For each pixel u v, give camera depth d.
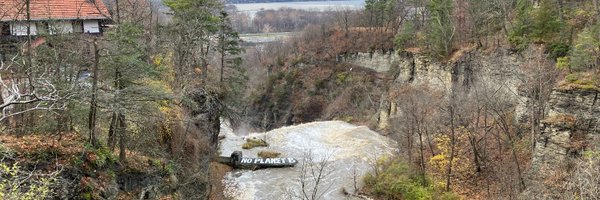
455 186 38.53
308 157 46.78
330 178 44.06
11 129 21.69
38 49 25.48
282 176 45.00
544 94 36.88
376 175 41.47
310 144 56.94
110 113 25.75
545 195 30.00
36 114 22.31
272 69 100.81
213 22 44.09
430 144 41.81
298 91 90.75
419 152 44.03
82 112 22.62
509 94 46.38
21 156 18.89
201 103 40.44
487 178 36.94
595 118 31.55
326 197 39.62
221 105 45.88
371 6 86.25
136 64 22.73
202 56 44.38
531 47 43.66
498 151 40.25
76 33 32.53
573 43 41.56
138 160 25.12
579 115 32.38
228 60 52.34
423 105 46.62
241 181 43.75
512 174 35.78
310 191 40.88
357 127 64.75
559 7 45.81
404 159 42.81
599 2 41.94
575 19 44.91
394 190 38.16
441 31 60.66
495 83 49.16
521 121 40.88
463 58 55.22
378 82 79.25
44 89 19.72
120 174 23.00
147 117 25.73
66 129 22.75
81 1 37.34
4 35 31.69
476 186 37.94
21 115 22.27
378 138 58.31
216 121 45.25
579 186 20.72
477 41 54.69
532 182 32.78
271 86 96.06
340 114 78.38
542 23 44.25
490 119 43.34
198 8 43.44
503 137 41.09
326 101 85.75
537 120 37.34
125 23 27.12
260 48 119.00
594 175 22.55
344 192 40.41
